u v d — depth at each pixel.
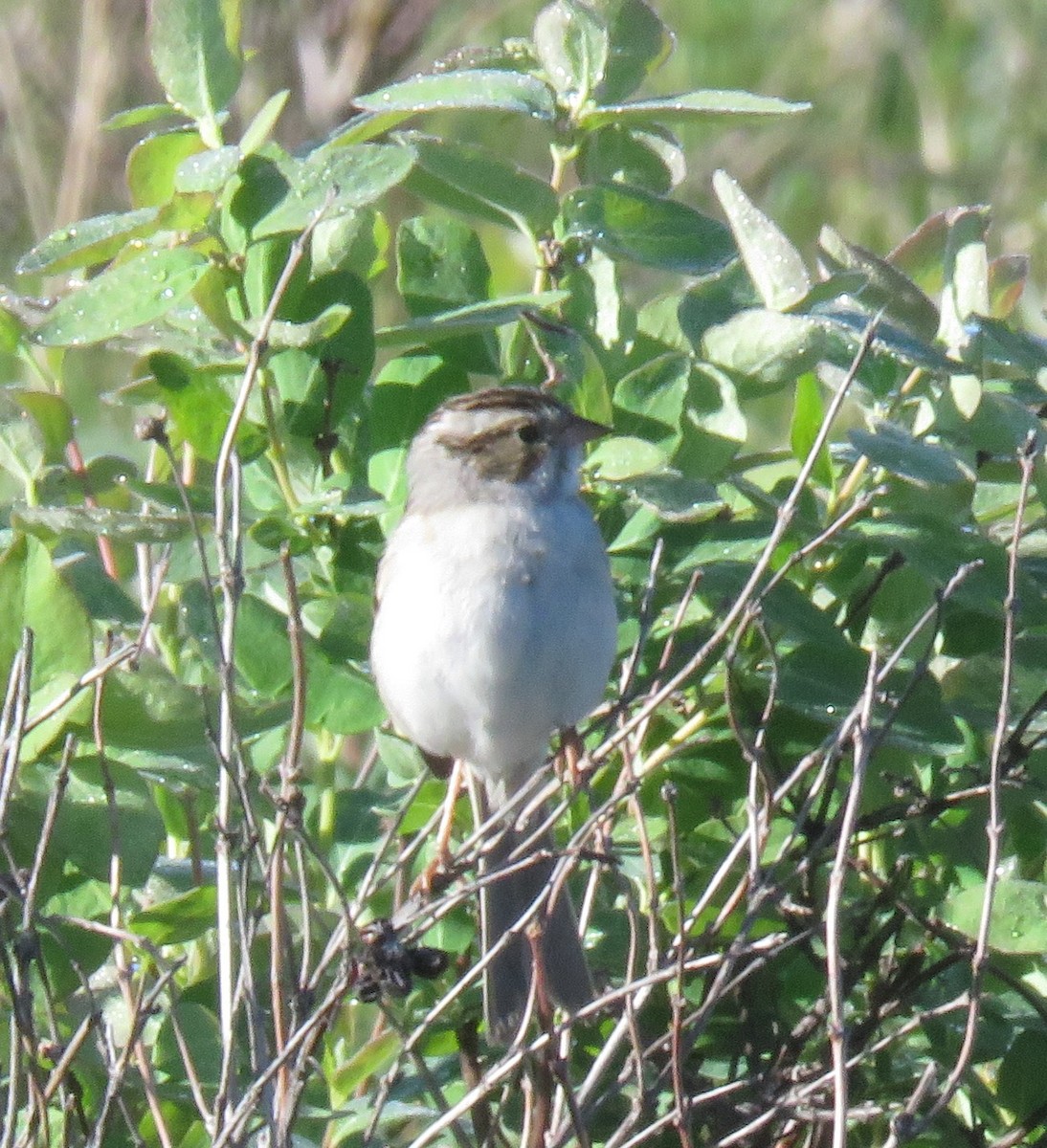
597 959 8.60
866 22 19.45
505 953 7.98
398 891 8.23
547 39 9.56
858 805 7.82
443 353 9.62
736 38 19.73
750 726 8.71
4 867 7.78
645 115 9.39
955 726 8.28
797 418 9.21
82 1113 7.39
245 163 8.84
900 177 18.84
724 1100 8.02
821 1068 7.93
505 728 8.70
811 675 8.43
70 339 8.59
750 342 8.92
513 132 18.75
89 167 17.12
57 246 8.72
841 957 7.80
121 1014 8.51
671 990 8.50
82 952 7.99
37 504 9.20
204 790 8.70
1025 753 8.09
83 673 7.73
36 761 7.93
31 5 18.33
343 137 9.09
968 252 9.07
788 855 8.00
